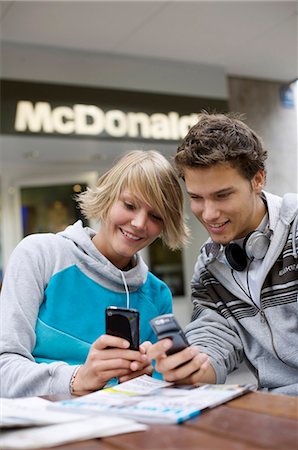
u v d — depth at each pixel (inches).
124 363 53.9
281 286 64.9
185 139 61.9
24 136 169.9
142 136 186.4
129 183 66.8
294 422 37.7
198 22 165.5
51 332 66.1
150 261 213.9
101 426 37.0
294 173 223.1
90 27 163.9
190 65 197.0
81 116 177.3
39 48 173.3
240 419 39.1
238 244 67.3
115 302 69.7
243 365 72.1
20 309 64.5
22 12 151.9
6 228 210.2
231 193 59.7
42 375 57.4
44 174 213.5
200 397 45.4
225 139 58.8
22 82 170.4
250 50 189.8
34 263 68.1
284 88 224.5
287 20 168.1
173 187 68.4
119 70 184.7
